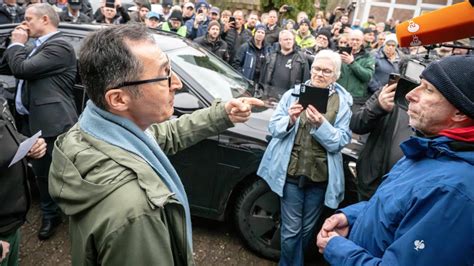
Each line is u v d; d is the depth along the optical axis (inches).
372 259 44.3
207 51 135.9
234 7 397.1
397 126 75.2
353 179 94.0
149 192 34.0
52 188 37.6
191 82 104.7
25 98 104.0
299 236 89.4
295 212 88.1
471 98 39.6
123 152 36.4
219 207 102.6
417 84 64.4
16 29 98.1
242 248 107.6
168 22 231.1
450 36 56.3
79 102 112.7
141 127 42.0
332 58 83.3
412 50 164.1
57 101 99.3
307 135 84.4
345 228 57.5
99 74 36.2
